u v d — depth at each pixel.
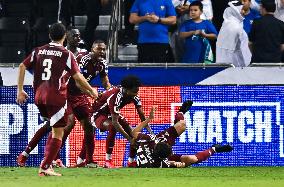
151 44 44.34
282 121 40.25
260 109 40.25
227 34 44.28
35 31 51.69
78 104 37.16
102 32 51.22
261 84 40.12
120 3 49.94
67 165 39.94
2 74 40.19
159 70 40.22
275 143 40.28
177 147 40.25
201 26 44.75
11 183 26.11
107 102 37.38
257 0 45.88
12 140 40.12
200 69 40.25
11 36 54.69
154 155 37.06
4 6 55.50
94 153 40.25
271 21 43.31
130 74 40.12
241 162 40.25
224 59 44.44
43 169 29.75
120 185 25.56
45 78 29.05
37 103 29.22
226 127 40.25
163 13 44.62
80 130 40.00
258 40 43.47
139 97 40.09
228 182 27.70
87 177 29.44
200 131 40.25
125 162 40.06
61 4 50.62
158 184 26.17
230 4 44.72
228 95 40.16
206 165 39.94
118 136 40.00
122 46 49.22
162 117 40.16
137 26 48.69
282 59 44.47
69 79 36.75
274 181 28.45
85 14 51.97
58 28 29.41
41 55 29.27
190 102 38.75
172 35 46.09
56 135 29.34
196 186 25.66
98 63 37.75
